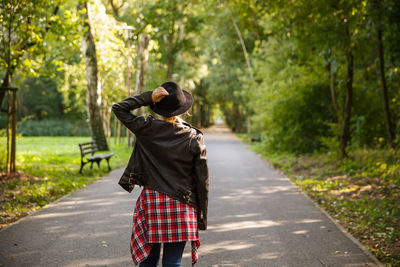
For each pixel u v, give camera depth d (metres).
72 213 6.63
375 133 16.03
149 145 2.77
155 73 29.83
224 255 4.62
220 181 10.68
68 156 17.02
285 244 5.07
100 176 11.30
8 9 9.56
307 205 7.58
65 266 4.17
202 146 2.82
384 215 6.57
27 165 12.84
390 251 4.77
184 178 2.79
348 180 10.30
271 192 9.02
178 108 2.83
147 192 2.77
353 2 10.80
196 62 42.56
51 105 54.53
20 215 6.46
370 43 12.84
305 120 18.34
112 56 22.36
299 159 15.75
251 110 37.81
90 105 18.97
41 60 11.47
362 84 16.78
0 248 4.73
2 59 9.91
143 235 2.73
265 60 25.16
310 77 18.31
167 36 28.95
